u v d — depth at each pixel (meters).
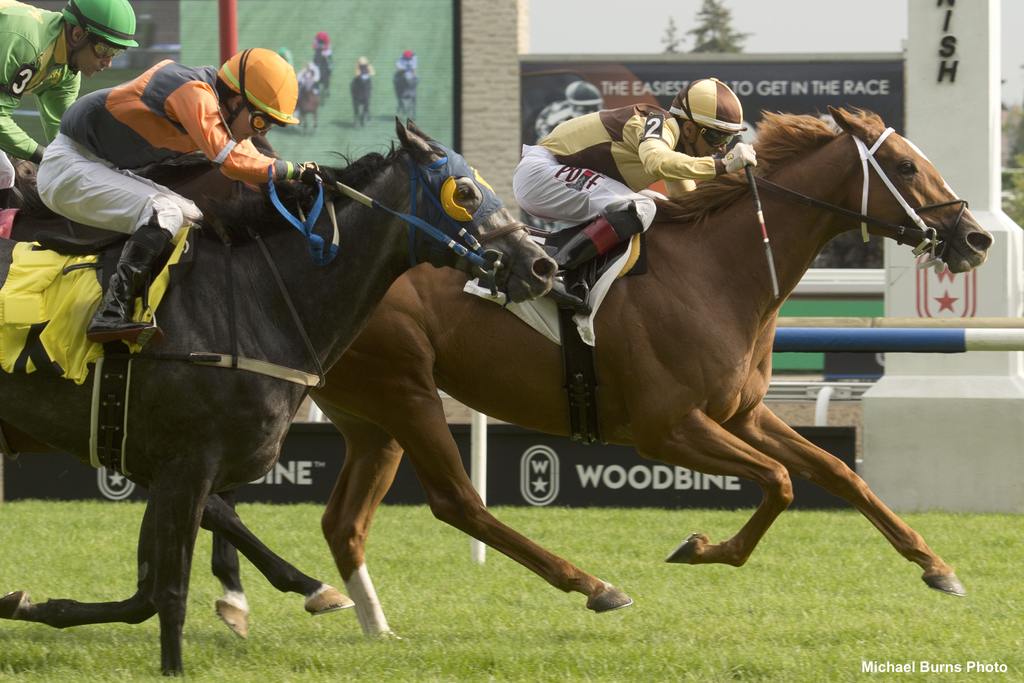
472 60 35.09
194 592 12.13
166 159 9.27
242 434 8.32
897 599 11.73
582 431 10.61
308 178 8.48
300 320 8.55
